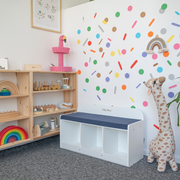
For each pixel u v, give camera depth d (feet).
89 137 8.63
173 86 7.34
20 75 8.59
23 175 6.36
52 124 9.88
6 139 7.77
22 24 8.95
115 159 7.28
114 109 8.67
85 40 9.90
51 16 10.18
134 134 7.22
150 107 7.91
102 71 9.31
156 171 6.67
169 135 6.61
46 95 10.12
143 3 7.88
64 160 7.55
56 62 10.59
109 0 8.87
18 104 8.86
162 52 7.50
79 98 10.34
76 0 11.55
